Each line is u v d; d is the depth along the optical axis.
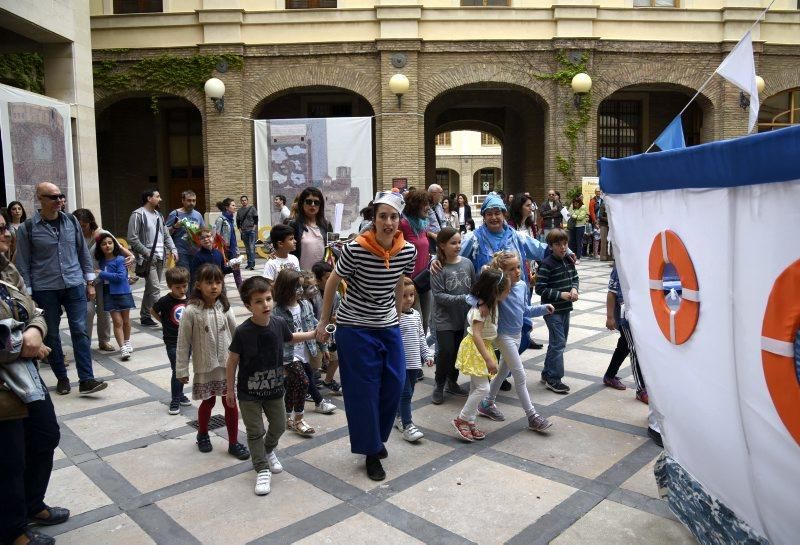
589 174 17.34
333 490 3.66
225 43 16.78
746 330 2.24
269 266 5.46
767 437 2.19
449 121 23.64
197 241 7.92
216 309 4.27
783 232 2.03
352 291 3.81
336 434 4.57
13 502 2.98
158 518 3.36
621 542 3.04
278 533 3.18
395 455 4.17
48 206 5.44
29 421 3.25
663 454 3.17
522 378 4.49
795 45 17.52
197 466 4.05
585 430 4.53
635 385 5.41
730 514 2.52
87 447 4.38
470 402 4.37
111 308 6.76
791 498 2.11
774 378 2.11
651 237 2.89
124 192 20.47
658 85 17.78
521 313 4.52
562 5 16.72
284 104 20.25
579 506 3.40
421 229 6.21
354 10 16.81
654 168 2.78
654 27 17.23
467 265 5.07
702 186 2.44
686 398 2.70
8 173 10.14
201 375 4.20
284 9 16.92
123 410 5.18
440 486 3.68
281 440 4.47
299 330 4.76
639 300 3.06
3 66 12.74
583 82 16.66
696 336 2.57
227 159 17.03
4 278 3.16
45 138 11.09
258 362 3.71
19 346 2.92
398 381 3.91
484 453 4.16
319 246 5.86
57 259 5.46
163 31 16.86
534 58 17.09
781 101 18.20
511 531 3.16
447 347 5.09
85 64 12.67
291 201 16.64
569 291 5.35
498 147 46.78
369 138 16.53
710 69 17.48
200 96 17.03
